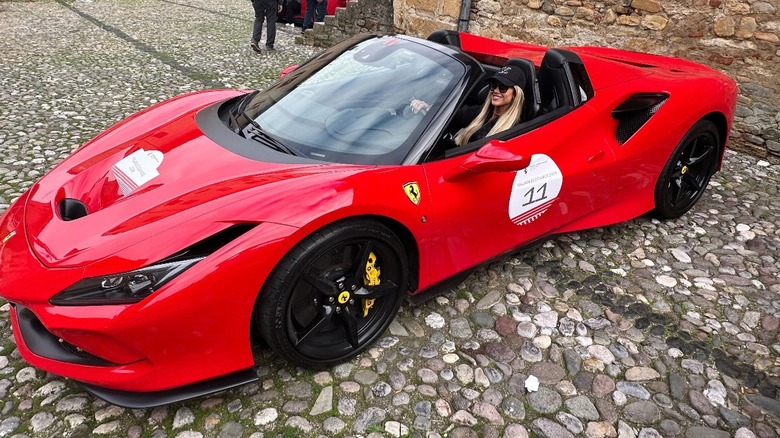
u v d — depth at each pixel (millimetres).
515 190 2529
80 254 1768
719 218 3699
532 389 2178
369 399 2070
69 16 10320
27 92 5547
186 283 1695
